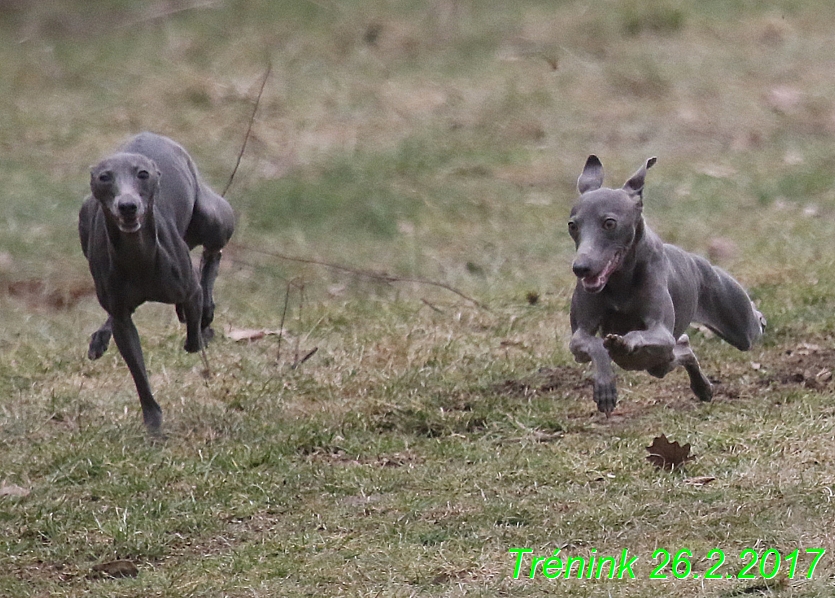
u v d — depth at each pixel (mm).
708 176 34219
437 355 24031
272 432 21062
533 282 28391
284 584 16031
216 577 16375
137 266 19594
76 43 49031
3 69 46344
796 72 42469
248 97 40719
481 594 15344
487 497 18281
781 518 16828
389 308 27031
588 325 17297
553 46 45656
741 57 43906
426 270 29547
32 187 35406
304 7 50875
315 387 22906
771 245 29297
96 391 23219
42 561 17281
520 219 32406
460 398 22031
